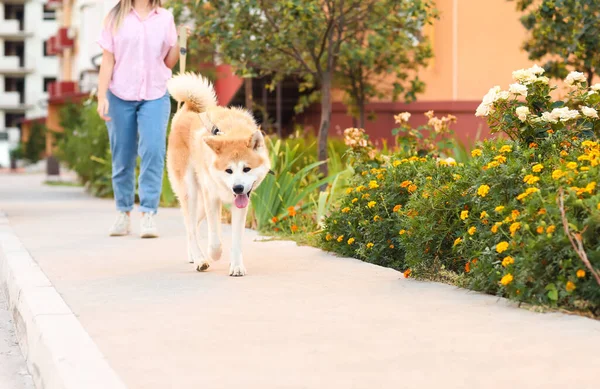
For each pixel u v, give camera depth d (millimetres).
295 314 5738
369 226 8328
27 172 58031
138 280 7180
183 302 6195
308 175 13977
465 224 7098
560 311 5656
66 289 6734
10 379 5156
